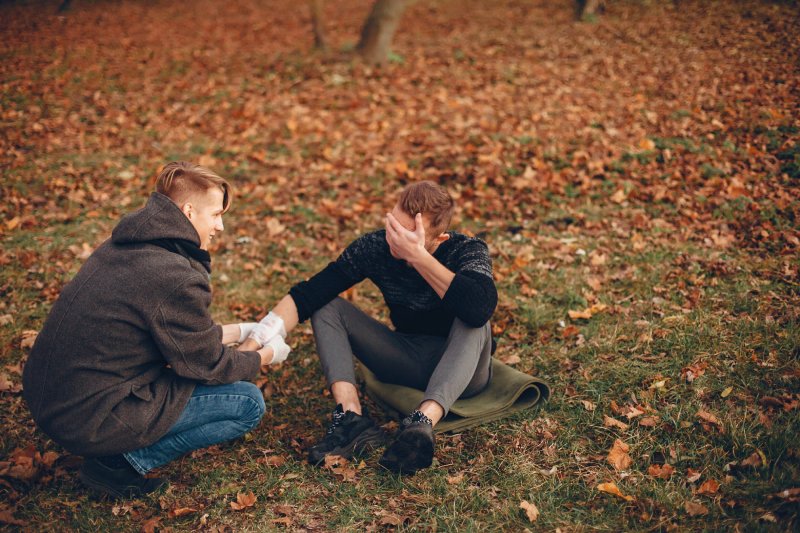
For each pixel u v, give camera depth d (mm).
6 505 2543
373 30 9898
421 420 2562
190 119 7633
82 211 5500
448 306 2658
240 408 2594
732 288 3852
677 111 7000
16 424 3061
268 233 5141
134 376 2361
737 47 9312
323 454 2705
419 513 2469
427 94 8320
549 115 7258
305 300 2902
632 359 3340
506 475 2654
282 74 9406
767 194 5012
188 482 2697
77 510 2527
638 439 2771
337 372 2842
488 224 5113
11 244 4898
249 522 2467
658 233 4699
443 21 14156
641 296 3932
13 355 3613
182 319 2303
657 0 13180
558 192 5453
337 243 4957
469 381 2762
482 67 9500
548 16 13648
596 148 6168
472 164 6105
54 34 12672
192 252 2414
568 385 3209
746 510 2281
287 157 6504
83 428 2281
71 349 2248
